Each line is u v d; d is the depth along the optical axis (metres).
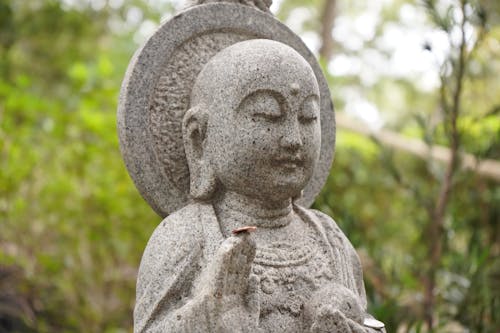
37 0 7.73
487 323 4.21
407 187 4.64
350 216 4.24
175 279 2.17
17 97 5.20
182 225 2.27
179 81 2.46
